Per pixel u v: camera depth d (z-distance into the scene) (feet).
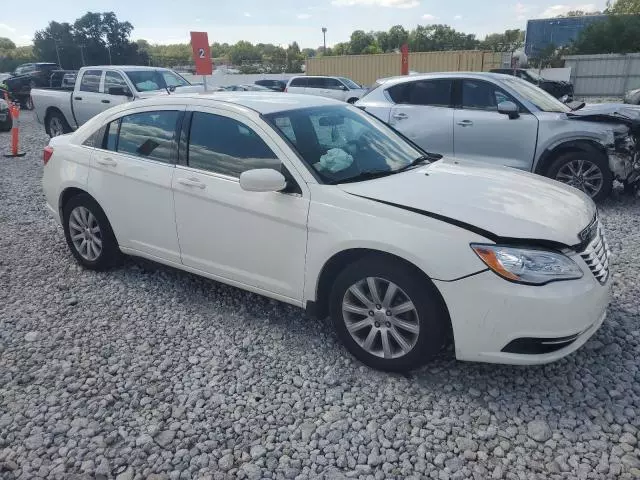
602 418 9.63
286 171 11.75
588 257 10.19
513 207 10.55
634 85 102.89
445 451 8.95
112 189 15.01
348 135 13.41
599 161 21.94
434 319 10.12
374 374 11.08
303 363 11.58
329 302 11.52
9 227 21.50
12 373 11.39
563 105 24.45
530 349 9.74
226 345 12.37
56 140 17.19
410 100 26.09
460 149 24.58
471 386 10.61
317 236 11.14
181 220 13.60
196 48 35.14
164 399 10.44
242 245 12.52
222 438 9.36
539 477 8.36
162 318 13.69
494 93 24.02
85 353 12.13
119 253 16.26
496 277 9.52
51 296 15.03
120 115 15.28
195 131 13.44
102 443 9.30
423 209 10.26
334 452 8.99
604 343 11.94
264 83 92.27
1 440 9.39
